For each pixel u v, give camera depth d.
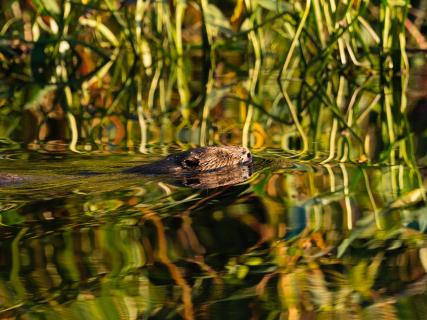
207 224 11.22
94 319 8.23
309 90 21.66
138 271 9.48
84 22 23.45
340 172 14.30
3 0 24.83
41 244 10.32
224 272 9.54
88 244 10.33
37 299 8.69
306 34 22.28
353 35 22.91
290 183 13.52
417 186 13.30
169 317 8.28
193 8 26.16
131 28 23.62
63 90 22.22
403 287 9.15
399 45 22.00
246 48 24.67
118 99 21.25
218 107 20.27
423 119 18.62
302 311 8.49
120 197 12.48
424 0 24.28
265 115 19.47
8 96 21.52
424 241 10.70
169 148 16.27
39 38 23.80
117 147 16.33
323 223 11.43
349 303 8.68
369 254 10.19
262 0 22.19
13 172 14.03
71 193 12.70
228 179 13.75
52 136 17.38
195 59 25.84
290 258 10.04
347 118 18.95
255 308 8.52
